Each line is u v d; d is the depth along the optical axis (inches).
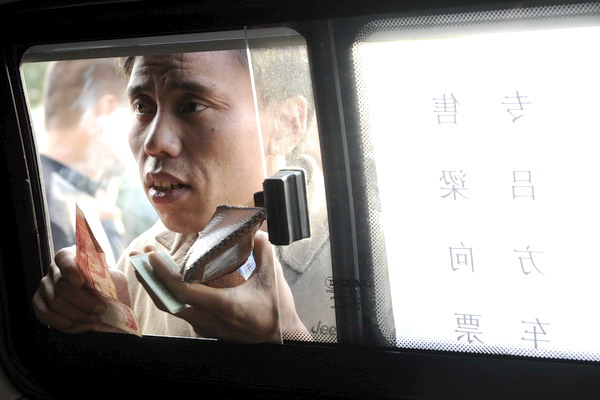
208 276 58.6
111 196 77.7
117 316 64.2
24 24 61.4
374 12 50.6
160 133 65.9
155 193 67.6
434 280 53.5
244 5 54.1
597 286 49.3
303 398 60.0
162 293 60.1
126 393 66.0
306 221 56.0
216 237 57.9
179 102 65.2
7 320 67.7
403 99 51.3
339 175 54.2
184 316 61.3
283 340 59.6
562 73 47.3
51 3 59.2
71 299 65.4
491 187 50.4
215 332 61.5
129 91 67.5
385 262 54.5
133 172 77.9
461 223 51.8
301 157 55.2
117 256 75.9
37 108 79.4
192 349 63.0
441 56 49.8
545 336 51.4
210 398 63.2
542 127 48.4
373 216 54.1
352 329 56.9
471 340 53.6
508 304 51.8
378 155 52.9
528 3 47.1
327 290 56.8
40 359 68.6
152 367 64.7
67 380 68.1
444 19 49.2
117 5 57.9
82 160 78.4
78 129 78.3
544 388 52.5
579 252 49.2
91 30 59.9
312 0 51.9
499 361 53.2
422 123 51.3
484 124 49.7
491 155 49.9
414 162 52.0
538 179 49.1
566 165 48.3
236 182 66.0
